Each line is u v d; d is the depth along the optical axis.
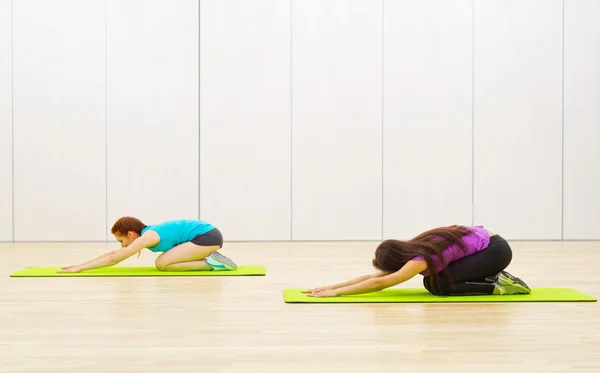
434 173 8.12
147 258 6.09
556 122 8.20
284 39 8.05
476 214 8.16
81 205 7.95
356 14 8.09
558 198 8.21
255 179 8.04
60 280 4.75
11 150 7.92
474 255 3.97
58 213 7.94
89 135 7.95
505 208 8.16
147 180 7.99
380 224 8.11
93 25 7.96
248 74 8.03
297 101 8.05
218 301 3.94
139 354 2.75
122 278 4.84
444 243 3.93
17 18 7.93
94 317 3.49
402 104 8.10
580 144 8.22
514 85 8.16
